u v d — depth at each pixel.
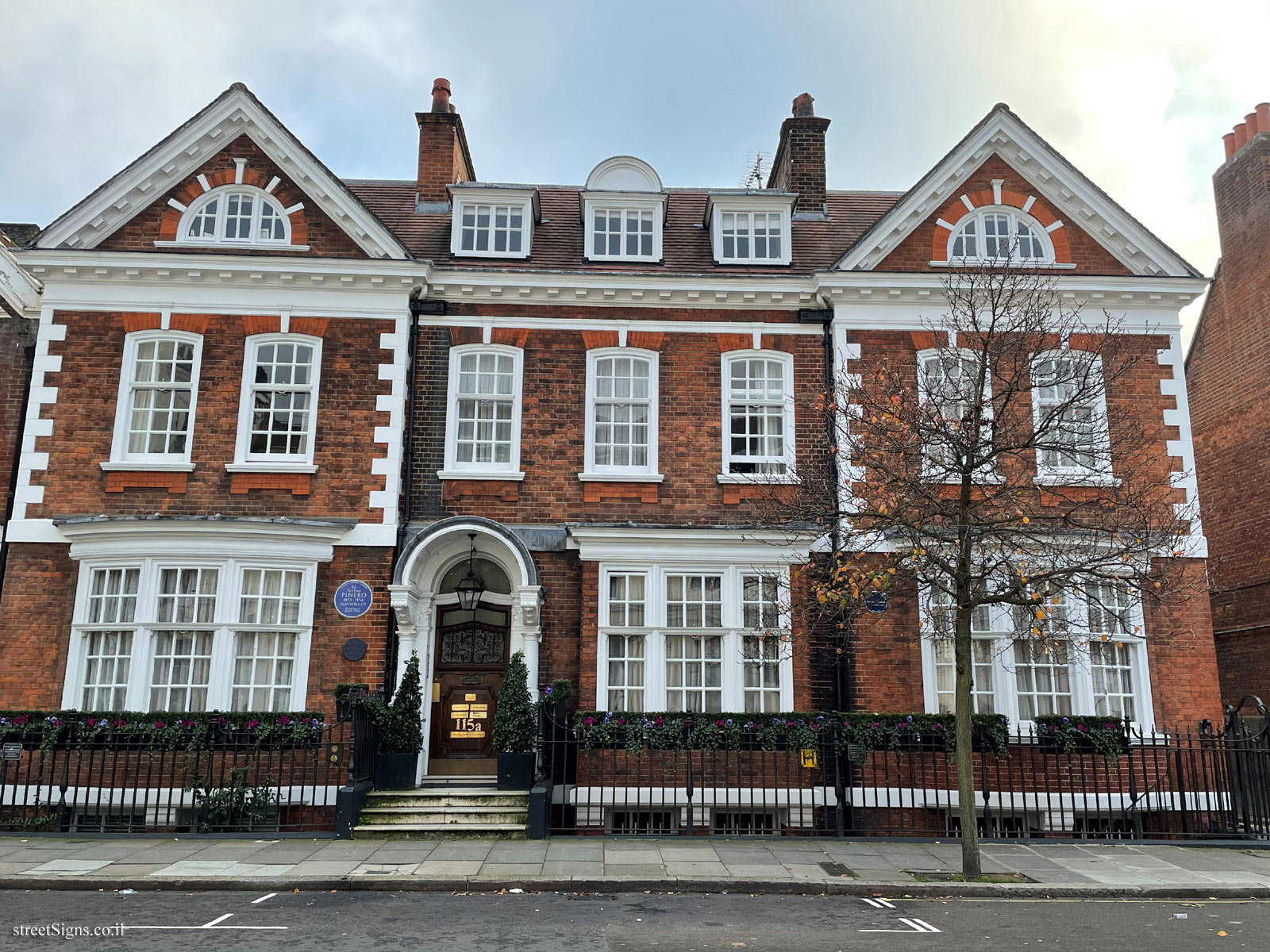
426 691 14.03
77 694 13.09
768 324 15.27
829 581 13.29
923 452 11.45
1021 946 7.57
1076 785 13.38
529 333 15.08
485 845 11.31
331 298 14.74
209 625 13.17
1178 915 8.85
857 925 8.25
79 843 11.20
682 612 14.01
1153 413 14.72
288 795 12.71
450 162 17.58
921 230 15.47
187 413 14.37
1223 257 19.52
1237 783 12.93
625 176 16.34
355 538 13.83
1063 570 10.45
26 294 15.10
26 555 13.55
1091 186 15.34
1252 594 18.27
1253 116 19.11
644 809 13.22
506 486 14.50
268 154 15.08
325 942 7.38
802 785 13.32
